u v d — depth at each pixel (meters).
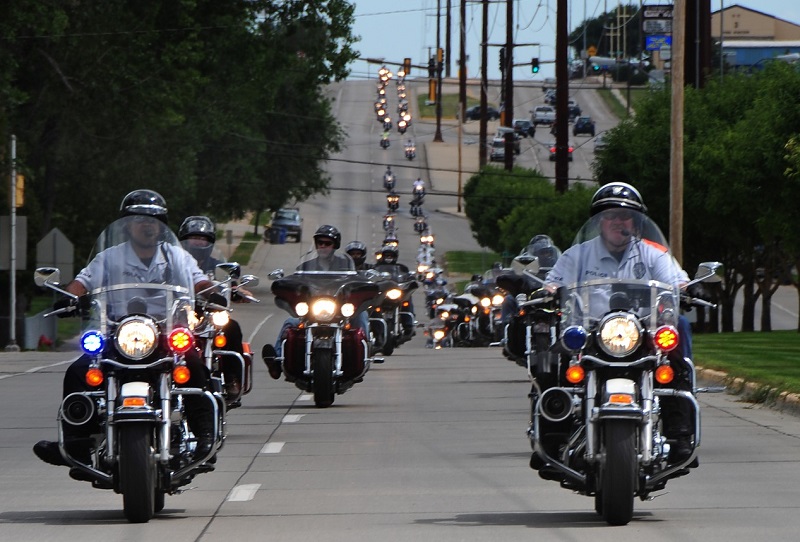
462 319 116.12
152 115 144.75
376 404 52.84
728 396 54.75
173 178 156.25
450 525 26.81
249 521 27.48
